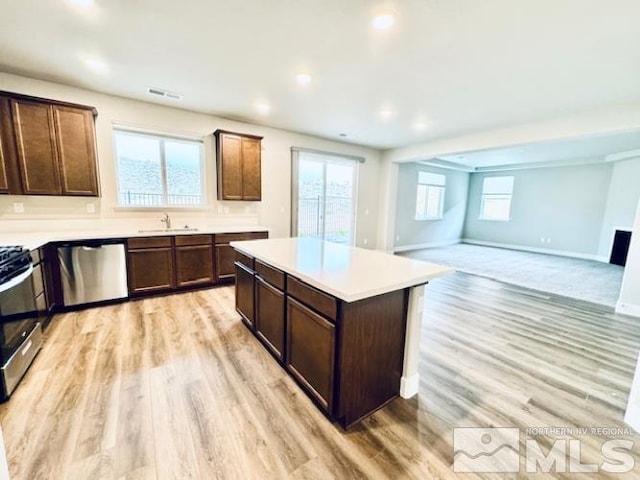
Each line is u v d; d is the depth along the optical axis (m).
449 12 1.88
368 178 6.67
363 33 2.15
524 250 8.31
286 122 4.59
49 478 1.29
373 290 1.48
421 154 5.96
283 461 1.42
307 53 2.47
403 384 1.91
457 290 4.35
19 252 2.11
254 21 2.04
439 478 1.35
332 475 1.35
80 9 1.93
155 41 2.32
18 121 2.90
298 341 1.92
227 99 3.60
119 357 2.27
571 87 2.99
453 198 9.20
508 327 3.04
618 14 1.86
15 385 1.87
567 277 5.25
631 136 4.69
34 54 2.56
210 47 2.41
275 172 5.07
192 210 4.28
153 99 3.65
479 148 4.92
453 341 2.70
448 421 1.71
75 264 3.10
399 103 3.60
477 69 2.67
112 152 3.62
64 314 3.05
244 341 2.56
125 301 3.45
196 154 4.29
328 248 2.64
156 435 1.54
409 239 8.09
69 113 3.12
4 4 1.87
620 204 6.54
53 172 3.09
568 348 2.61
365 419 1.71
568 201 7.49
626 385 2.09
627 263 3.50
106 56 2.59
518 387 2.04
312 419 1.69
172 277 3.71
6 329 1.82
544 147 5.72
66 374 2.04
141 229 3.90
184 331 2.73
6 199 3.11
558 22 1.96
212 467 1.37
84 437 1.51
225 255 4.09
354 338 1.59
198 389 1.92
